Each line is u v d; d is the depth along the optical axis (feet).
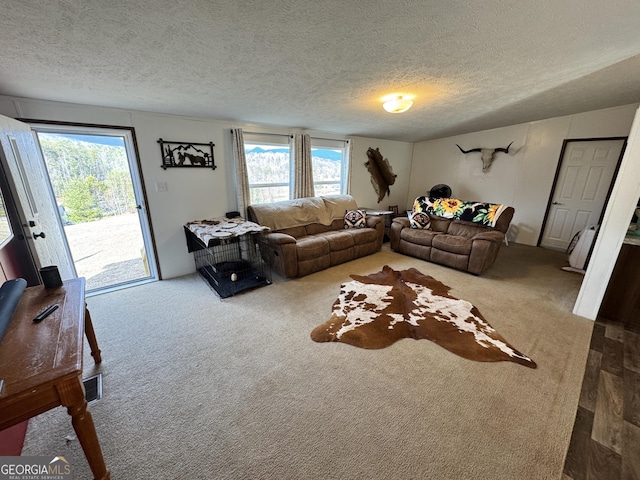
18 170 6.33
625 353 6.24
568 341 6.64
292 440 4.22
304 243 10.80
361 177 17.44
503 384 5.31
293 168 13.46
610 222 7.02
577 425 4.49
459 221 13.03
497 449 4.08
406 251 13.43
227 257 12.01
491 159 16.07
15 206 6.15
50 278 4.62
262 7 4.12
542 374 5.57
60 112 7.77
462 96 9.69
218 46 5.24
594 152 12.78
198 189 10.78
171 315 7.88
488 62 6.75
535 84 8.74
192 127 10.21
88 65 5.58
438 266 12.03
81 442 3.12
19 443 4.05
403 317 7.68
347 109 10.58
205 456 4.00
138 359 6.04
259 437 4.27
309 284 10.03
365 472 3.77
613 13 4.76
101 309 8.21
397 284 9.96
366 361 5.97
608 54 6.59
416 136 17.63
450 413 4.69
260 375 5.57
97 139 11.27
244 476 3.73
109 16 4.06
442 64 6.72
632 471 3.80
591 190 13.10
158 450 4.08
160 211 10.04
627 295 7.19
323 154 15.78
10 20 3.91
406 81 7.79
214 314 7.94
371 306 8.32
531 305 8.43
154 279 10.49
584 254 11.16
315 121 12.26
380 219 13.89
